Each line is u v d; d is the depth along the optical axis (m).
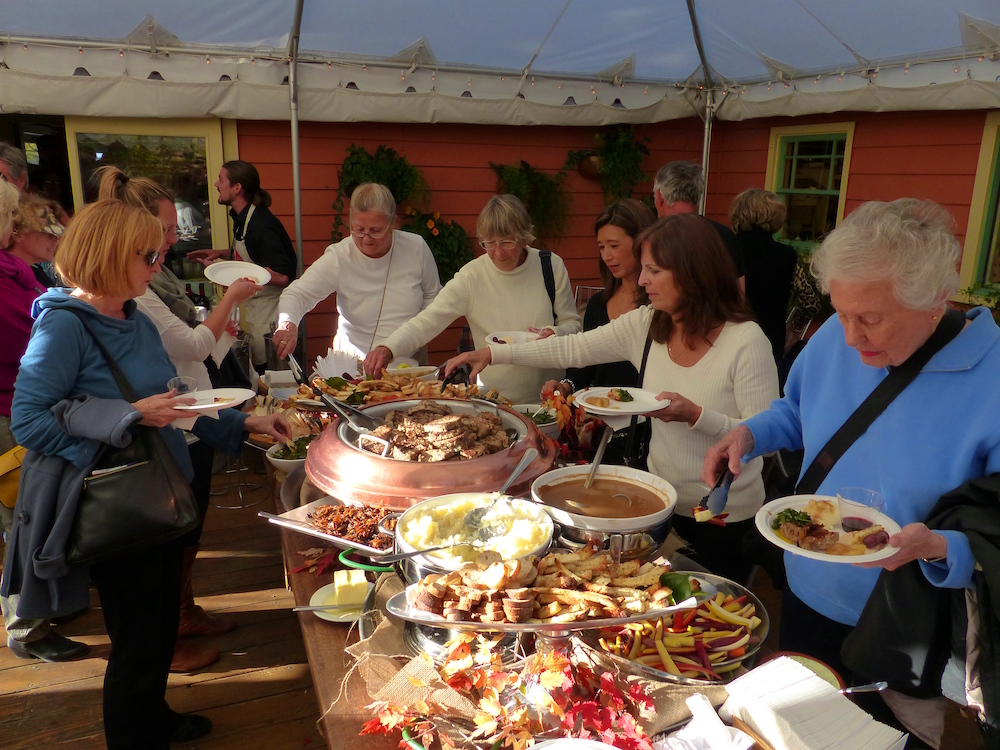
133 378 1.80
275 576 3.41
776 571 1.75
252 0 4.42
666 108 6.08
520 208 3.03
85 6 4.28
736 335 1.98
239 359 3.95
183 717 2.41
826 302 5.56
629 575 1.27
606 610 1.16
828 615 1.57
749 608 1.39
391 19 4.75
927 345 1.39
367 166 5.75
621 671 1.18
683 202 3.30
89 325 1.75
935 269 1.25
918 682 1.34
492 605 1.15
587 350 2.44
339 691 1.28
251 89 5.04
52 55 4.58
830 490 1.53
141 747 1.96
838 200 6.01
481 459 1.59
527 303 3.17
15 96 4.54
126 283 1.75
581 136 6.57
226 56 4.93
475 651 1.19
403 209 6.08
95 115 4.78
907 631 1.33
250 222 4.71
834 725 1.04
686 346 2.07
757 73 5.74
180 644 2.79
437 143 6.15
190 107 4.96
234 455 2.21
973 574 1.25
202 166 5.51
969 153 4.95
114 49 4.69
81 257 1.70
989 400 1.32
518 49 5.31
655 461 2.12
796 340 4.57
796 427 1.75
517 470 1.59
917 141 5.29
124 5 4.32
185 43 4.79
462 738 1.10
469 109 5.55
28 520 1.72
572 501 1.58
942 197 5.17
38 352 1.68
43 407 1.67
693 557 2.09
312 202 5.90
